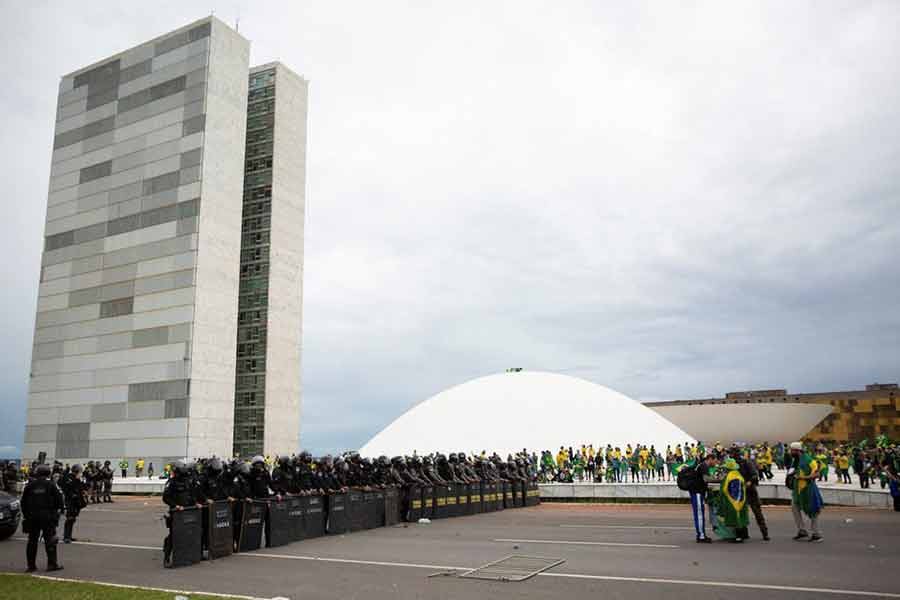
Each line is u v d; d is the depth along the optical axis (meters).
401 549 14.52
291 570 11.94
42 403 70.81
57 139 76.25
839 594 9.17
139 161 70.19
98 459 65.94
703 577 10.54
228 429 66.19
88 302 70.25
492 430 59.94
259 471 15.23
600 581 10.35
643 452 41.16
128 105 72.06
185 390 62.84
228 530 13.90
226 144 69.62
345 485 18.59
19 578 11.12
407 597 9.42
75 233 72.75
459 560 12.77
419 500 21.48
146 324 66.19
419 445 59.41
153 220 68.06
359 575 11.28
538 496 30.42
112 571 12.27
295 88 85.56
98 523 22.34
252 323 78.31
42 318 72.88
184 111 68.69
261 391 76.31
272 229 79.56
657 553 13.25
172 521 12.63
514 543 15.27
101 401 67.06
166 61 70.75
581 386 68.25
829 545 14.01
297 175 84.25
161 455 62.62
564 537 16.34
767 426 95.50
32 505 12.41
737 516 14.69
